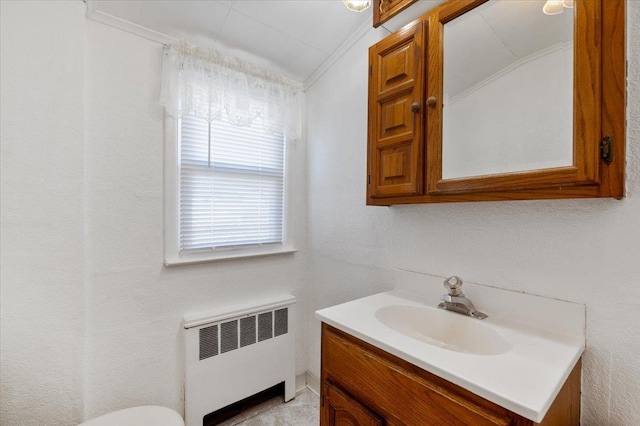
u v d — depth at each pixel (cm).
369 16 150
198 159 160
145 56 141
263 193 185
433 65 106
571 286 92
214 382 156
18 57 111
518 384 66
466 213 118
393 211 145
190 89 148
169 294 149
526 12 91
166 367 148
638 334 81
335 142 176
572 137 79
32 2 113
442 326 111
